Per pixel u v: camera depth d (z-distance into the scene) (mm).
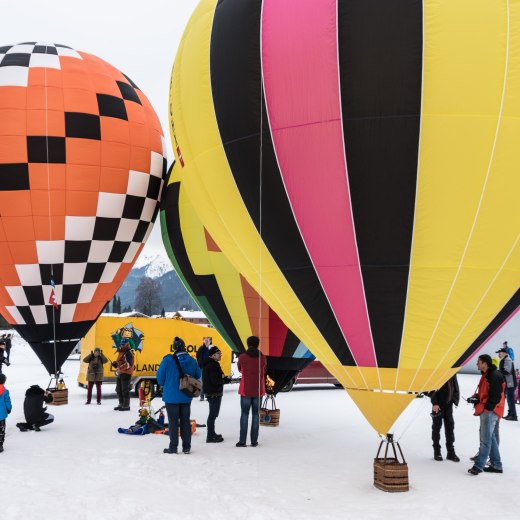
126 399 11523
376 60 5852
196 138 7418
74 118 11211
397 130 5844
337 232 6316
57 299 11547
